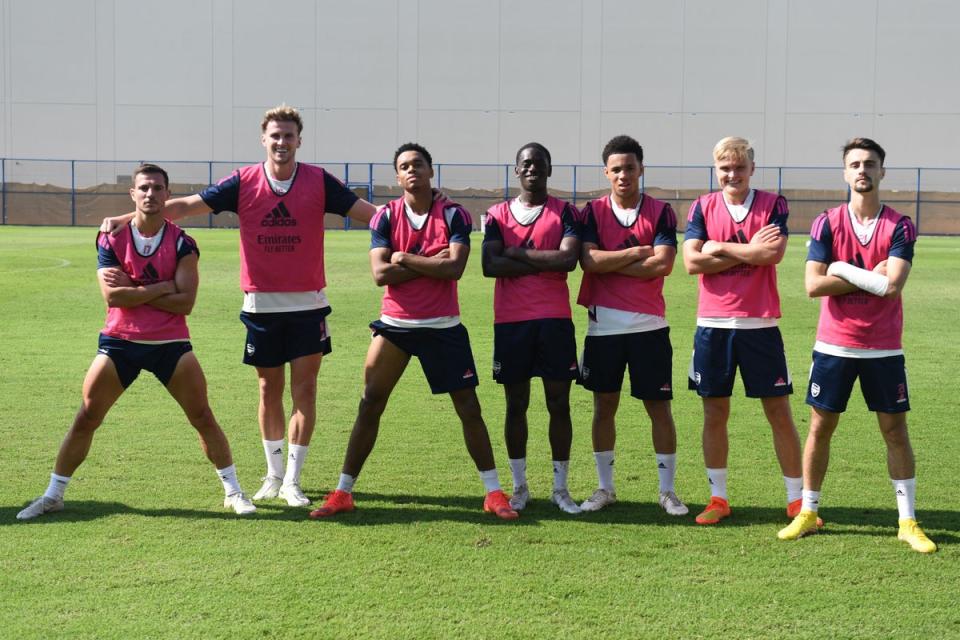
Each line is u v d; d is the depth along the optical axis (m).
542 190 5.27
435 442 6.55
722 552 4.50
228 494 5.11
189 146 41.00
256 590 3.99
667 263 5.12
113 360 4.90
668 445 5.21
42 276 16.62
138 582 4.06
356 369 9.09
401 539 4.64
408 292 5.12
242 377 8.59
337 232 35.78
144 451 6.17
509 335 5.21
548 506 5.25
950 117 40.78
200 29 40.69
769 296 5.05
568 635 3.61
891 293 4.59
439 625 3.68
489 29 41.00
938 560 4.40
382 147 41.31
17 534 4.64
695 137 41.25
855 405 7.64
